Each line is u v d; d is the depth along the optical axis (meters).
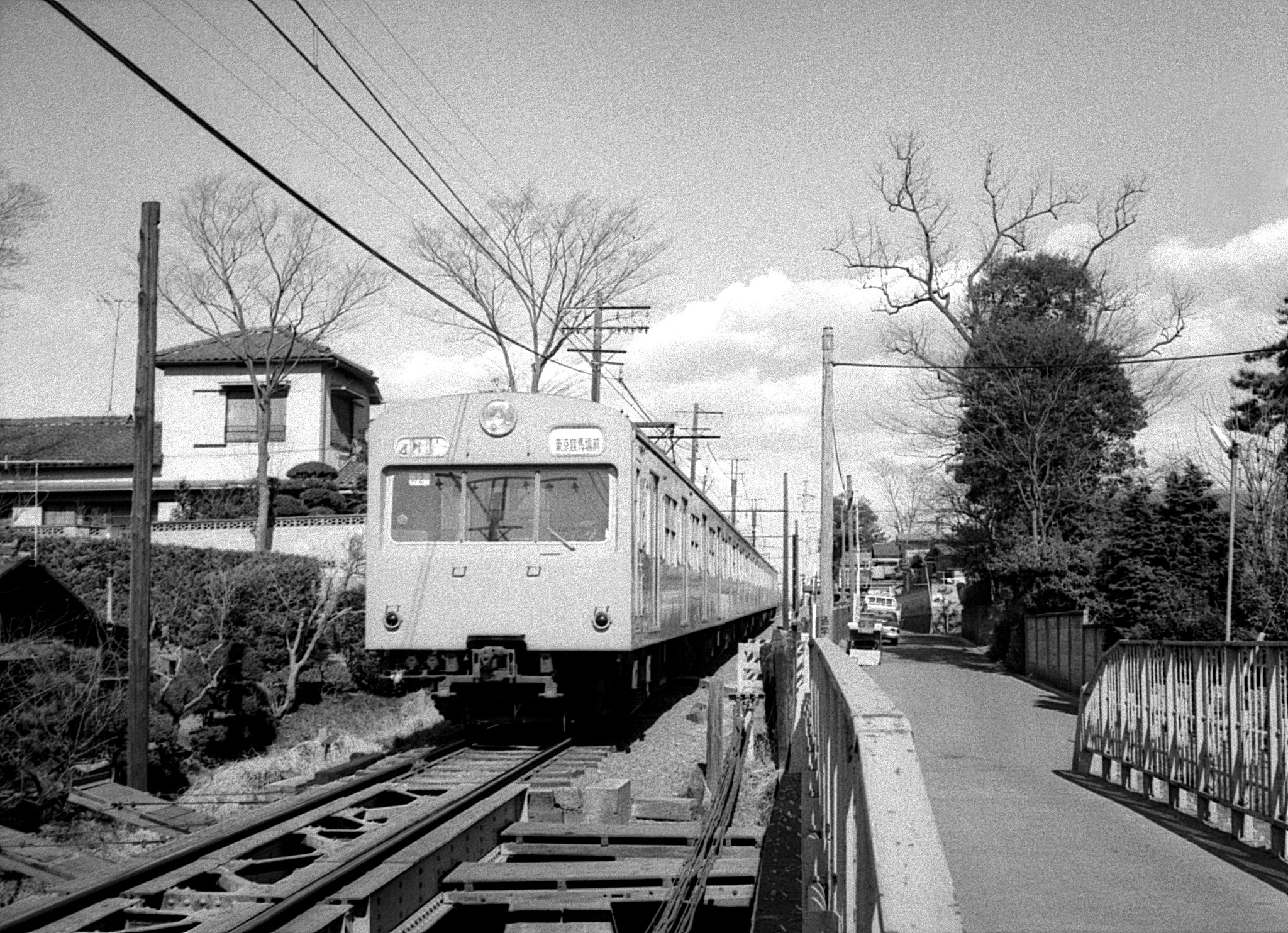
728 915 7.66
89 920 6.34
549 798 9.78
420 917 7.20
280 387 33.34
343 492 30.48
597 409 12.26
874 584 79.06
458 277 30.03
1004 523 32.94
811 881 5.63
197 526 27.91
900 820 2.29
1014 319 32.19
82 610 14.92
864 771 2.51
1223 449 16.22
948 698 21.61
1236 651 7.48
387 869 6.92
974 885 6.35
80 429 37.22
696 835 8.73
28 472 33.88
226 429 33.72
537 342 31.02
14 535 22.33
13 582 14.02
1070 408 31.16
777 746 13.18
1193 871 6.66
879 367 21.95
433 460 12.39
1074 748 13.09
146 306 13.85
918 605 70.94
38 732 12.18
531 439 12.28
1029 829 8.08
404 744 15.61
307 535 27.62
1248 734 7.27
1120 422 31.88
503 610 12.09
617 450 12.17
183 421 33.84
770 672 16.78
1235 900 5.98
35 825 11.86
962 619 56.25
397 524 12.43
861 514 85.75
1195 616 19.30
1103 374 31.02
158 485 32.69
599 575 12.02
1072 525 31.78
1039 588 30.11
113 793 12.28
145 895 6.75
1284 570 17.14
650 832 8.84
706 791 10.95
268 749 17.75
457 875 7.71
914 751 2.60
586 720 13.46
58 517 33.84
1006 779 10.81
